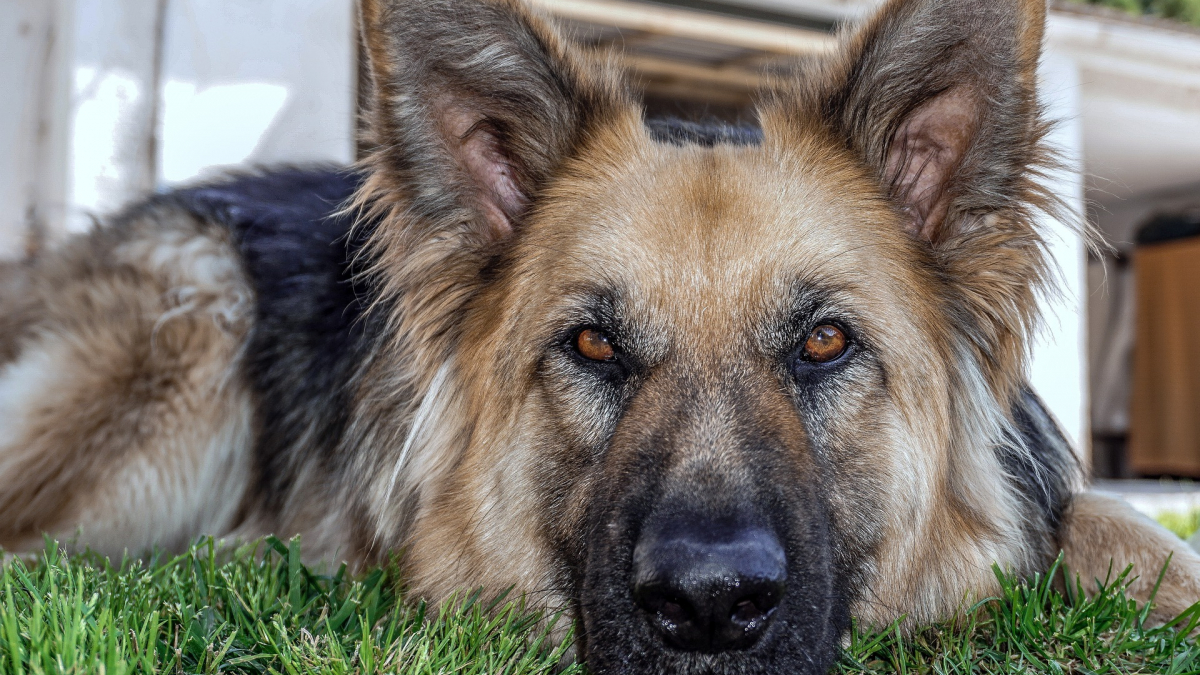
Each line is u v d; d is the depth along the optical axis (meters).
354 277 0.70
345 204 0.76
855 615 0.63
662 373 0.61
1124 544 0.67
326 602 0.63
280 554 0.68
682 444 0.59
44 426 0.75
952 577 0.65
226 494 0.78
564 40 0.66
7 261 0.83
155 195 0.83
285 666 0.57
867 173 0.65
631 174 0.65
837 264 0.63
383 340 0.70
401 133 0.63
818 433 0.62
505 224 0.67
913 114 0.64
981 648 0.63
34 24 1.06
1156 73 1.46
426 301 0.66
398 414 0.69
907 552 0.64
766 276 0.62
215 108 1.03
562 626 0.63
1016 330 0.65
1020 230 0.64
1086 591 0.67
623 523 0.59
